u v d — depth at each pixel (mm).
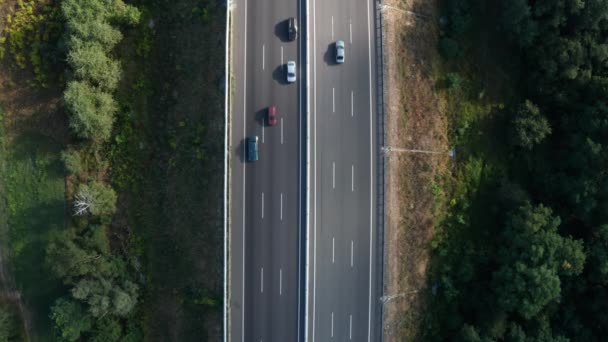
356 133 69312
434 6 72688
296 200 68062
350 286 68625
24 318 70875
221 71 67750
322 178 68750
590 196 70875
